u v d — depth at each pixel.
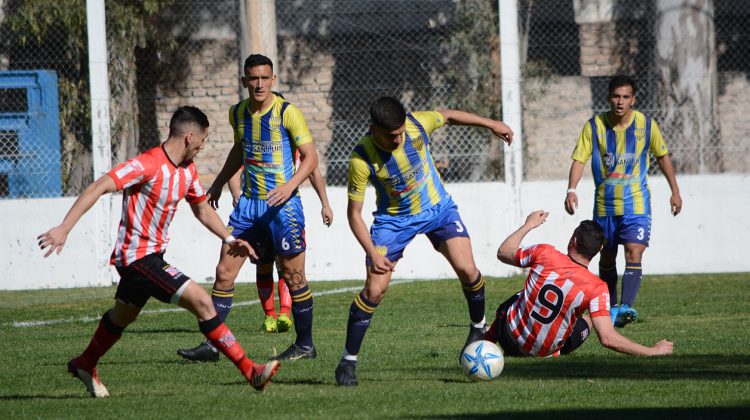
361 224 21.89
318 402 19.17
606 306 23.30
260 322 36.28
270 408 18.59
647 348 22.86
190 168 20.48
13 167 51.44
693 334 29.47
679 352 25.73
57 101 51.53
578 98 53.00
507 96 50.28
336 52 53.47
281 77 53.81
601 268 34.72
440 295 44.09
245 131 27.38
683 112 53.62
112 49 52.00
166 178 19.91
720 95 54.03
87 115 51.81
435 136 51.94
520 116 50.38
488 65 52.06
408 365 24.75
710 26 53.78
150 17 53.66
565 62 53.09
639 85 53.97
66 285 50.59
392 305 40.84
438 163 51.94
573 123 52.91
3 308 43.28
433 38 52.69
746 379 21.25
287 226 26.86
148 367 25.12
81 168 51.69
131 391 21.36
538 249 24.23
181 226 50.88
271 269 32.97
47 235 18.45
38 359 27.33
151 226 20.11
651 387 20.25
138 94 53.81
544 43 53.16
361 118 53.22
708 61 53.66
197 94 54.25
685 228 50.25
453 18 52.44
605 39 53.78
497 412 17.78
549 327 24.06
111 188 19.20
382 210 23.11
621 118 33.75
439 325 33.84
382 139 21.64
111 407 19.06
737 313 35.41
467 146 51.75
